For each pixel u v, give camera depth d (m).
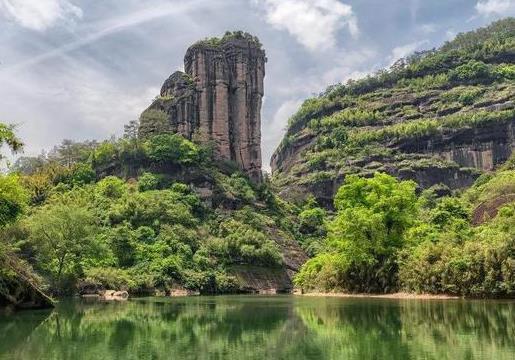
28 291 48.09
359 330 27.75
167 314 41.88
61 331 29.75
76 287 77.00
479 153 181.75
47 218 71.75
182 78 166.38
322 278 79.94
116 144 152.38
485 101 191.00
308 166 198.25
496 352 19.86
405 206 68.25
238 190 143.12
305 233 147.88
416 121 198.62
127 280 89.12
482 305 43.38
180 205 124.31
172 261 101.00
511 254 51.69
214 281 105.81
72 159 163.00
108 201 120.56
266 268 118.06
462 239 64.12
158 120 156.75
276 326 30.97
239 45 170.62
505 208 71.38
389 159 186.12
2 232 60.59
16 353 21.75
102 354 21.33
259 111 171.62
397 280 64.75
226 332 28.42
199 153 147.12
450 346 21.48
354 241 67.38
